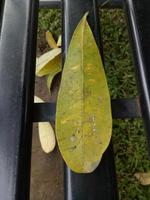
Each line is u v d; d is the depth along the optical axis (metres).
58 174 0.32
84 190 0.18
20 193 0.17
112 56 0.37
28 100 0.20
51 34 0.39
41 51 0.39
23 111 0.19
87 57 0.20
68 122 0.19
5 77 0.20
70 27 0.23
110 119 0.19
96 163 0.18
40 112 0.20
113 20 0.38
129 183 0.32
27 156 0.18
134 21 0.21
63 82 0.20
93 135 0.18
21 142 0.18
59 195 0.31
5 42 0.21
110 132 0.18
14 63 0.20
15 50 0.21
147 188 0.32
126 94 0.35
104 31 0.38
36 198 0.32
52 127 0.34
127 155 0.33
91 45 0.21
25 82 0.20
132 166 0.33
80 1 0.24
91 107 0.19
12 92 0.19
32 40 0.22
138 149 0.33
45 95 0.36
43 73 0.35
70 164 0.18
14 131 0.18
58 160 0.33
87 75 0.20
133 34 0.21
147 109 0.19
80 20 0.23
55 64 0.35
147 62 0.20
